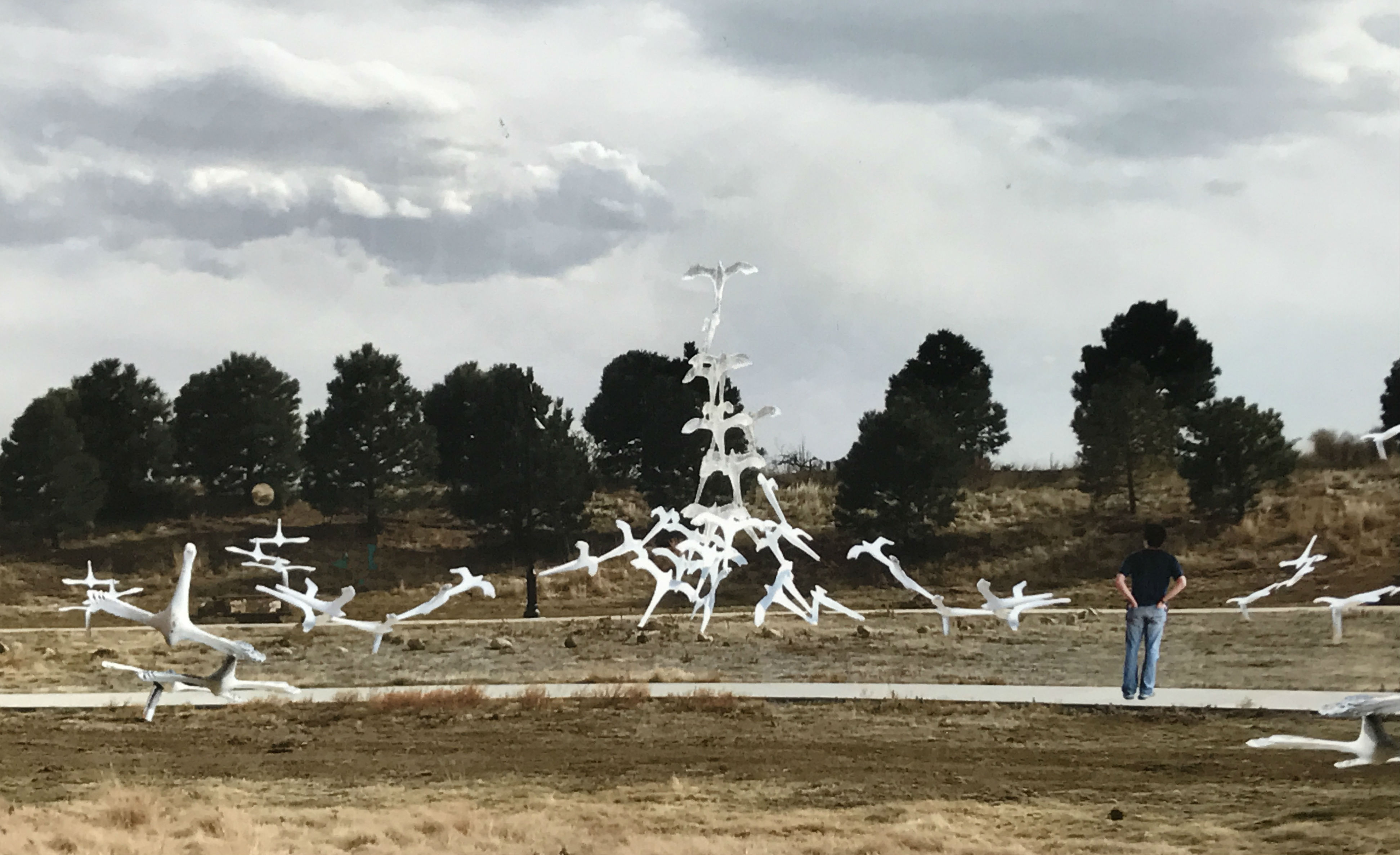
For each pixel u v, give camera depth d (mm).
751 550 61188
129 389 73188
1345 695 24422
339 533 67312
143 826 16797
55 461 66688
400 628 41469
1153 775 19156
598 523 66625
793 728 23828
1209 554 54656
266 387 73938
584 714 25703
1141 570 23578
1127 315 71938
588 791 19250
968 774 19672
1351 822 15555
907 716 24422
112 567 63875
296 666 34562
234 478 73500
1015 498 65812
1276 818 16156
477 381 71188
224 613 52094
